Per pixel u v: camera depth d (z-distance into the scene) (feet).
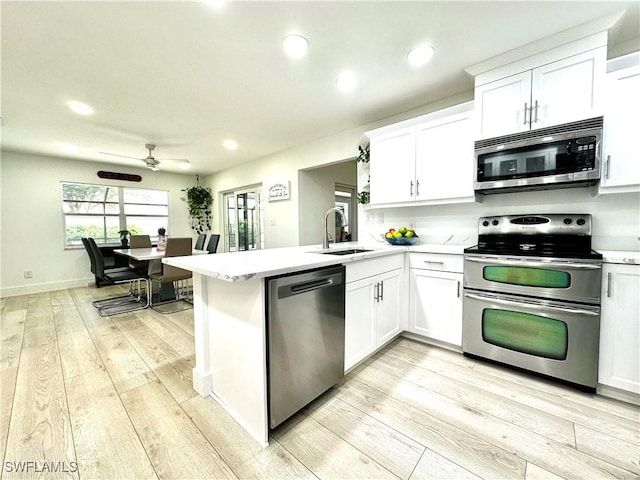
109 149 14.29
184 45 6.29
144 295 14.10
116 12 5.24
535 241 7.25
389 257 7.52
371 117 10.60
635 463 4.00
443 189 8.00
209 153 15.55
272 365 4.43
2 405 5.34
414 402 5.44
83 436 4.54
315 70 7.39
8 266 14.44
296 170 14.48
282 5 5.17
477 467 3.95
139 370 6.70
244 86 8.18
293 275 4.71
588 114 5.84
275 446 4.39
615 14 5.47
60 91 8.27
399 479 3.77
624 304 5.26
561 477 3.78
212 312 5.60
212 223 21.58
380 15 5.48
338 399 5.55
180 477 3.82
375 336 7.01
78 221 16.69
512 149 6.74
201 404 5.42
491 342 6.72
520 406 5.28
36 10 5.12
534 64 6.44
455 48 6.54
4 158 14.28
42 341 8.39
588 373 5.58
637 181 5.54
